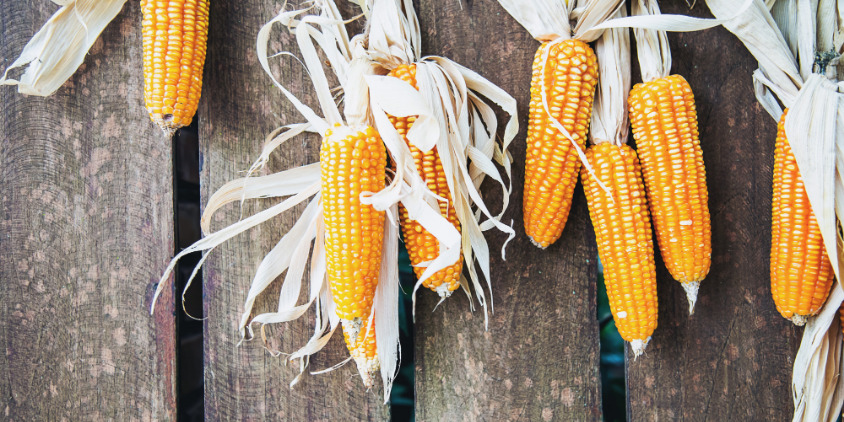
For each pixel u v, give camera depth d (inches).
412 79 39.5
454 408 42.1
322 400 42.4
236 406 42.5
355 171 37.9
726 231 42.0
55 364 43.0
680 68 41.9
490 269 42.1
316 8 42.2
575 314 42.0
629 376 42.1
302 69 42.3
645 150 39.4
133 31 42.7
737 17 40.3
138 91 42.7
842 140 39.2
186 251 40.2
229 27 42.4
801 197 39.2
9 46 43.1
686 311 42.0
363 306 38.3
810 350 40.6
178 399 42.6
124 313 42.7
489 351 42.1
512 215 42.0
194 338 44.9
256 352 42.5
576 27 40.0
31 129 43.1
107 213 42.8
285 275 42.6
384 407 42.3
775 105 41.3
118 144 42.8
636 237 39.3
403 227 39.9
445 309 42.3
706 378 41.9
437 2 42.1
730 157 41.9
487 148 40.5
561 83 38.8
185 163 44.3
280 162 42.3
